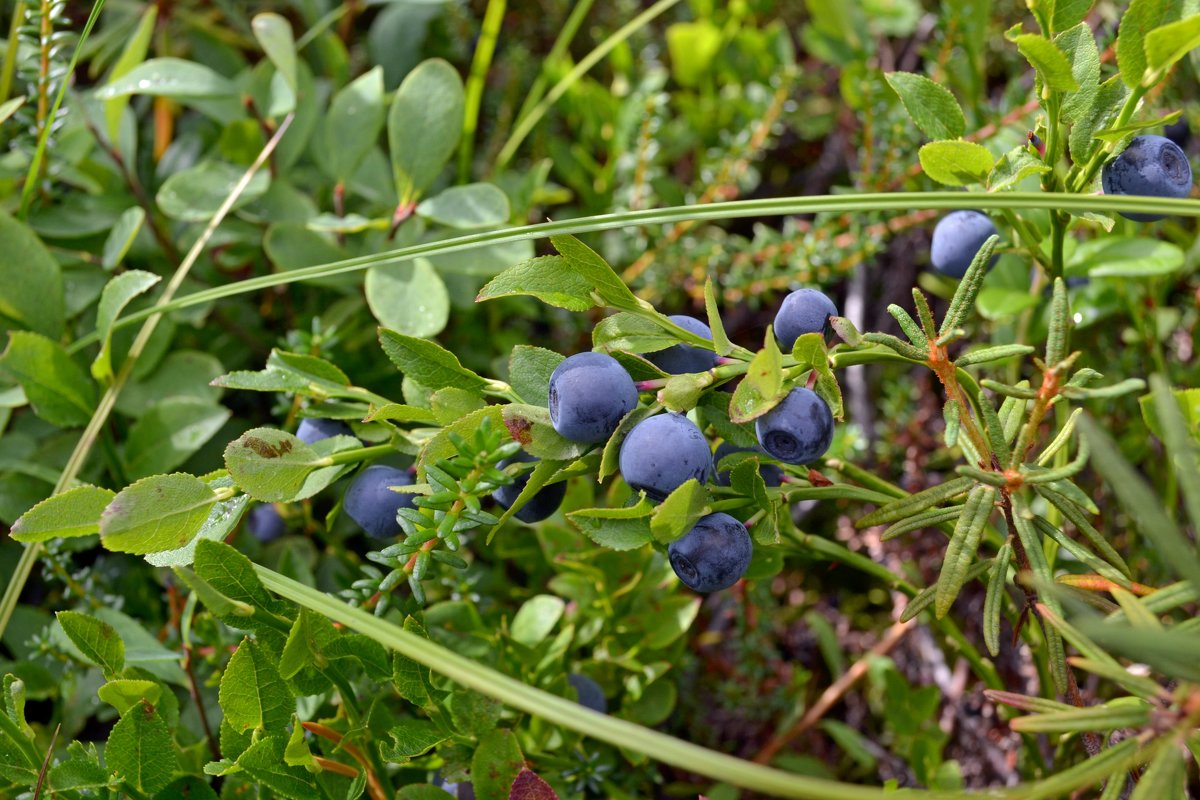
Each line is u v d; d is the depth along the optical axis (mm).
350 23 346
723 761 145
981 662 212
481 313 286
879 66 340
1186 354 274
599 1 367
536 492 175
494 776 180
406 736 180
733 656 263
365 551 261
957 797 147
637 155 289
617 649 226
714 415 174
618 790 218
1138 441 251
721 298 302
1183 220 272
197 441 232
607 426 166
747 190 346
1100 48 235
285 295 276
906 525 172
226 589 174
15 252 232
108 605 225
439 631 215
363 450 183
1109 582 167
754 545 194
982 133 247
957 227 202
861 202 176
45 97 241
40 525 174
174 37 328
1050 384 166
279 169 263
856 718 272
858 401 289
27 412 257
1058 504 168
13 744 179
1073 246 220
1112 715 148
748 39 323
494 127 344
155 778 178
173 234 272
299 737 177
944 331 171
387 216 262
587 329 295
